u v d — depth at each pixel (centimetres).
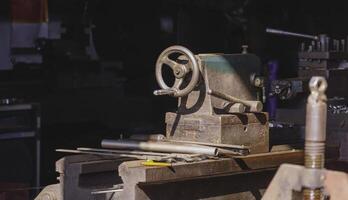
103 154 279
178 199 255
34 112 498
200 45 623
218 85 276
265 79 310
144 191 245
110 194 257
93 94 690
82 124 668
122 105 693
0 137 479
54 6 605
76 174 274
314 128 192
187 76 271
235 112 273
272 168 283
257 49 629
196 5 619
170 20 626
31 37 573
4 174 484
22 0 561
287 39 617
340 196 190
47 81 643
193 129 275
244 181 278
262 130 284
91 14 626
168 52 271
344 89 423
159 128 637
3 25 557
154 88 670
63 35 619
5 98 569
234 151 264
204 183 263
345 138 379
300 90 382
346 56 423
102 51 642
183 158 253
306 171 193
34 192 471
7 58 566
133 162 250
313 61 423
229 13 636
